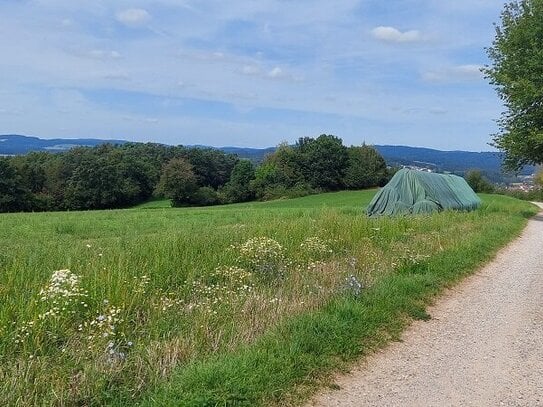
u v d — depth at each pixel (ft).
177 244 33.27
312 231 42.50
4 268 26.32
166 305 21.77
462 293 31.94
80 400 14.33
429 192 87.51
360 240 41.52
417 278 31.24
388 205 86.02
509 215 94.27
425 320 25.61
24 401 13.79
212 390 14.93
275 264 30.96
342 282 27.20
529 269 41.52
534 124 100.58
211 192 279.90
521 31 99.30
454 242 45.68
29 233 64.59
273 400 15.74
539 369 19.98
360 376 18.42
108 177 231.71
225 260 30.94
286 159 306.96
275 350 18.31
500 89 102.94
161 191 262.26
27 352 16.58
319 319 21.38
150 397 14.56
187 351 17.54
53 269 26.89
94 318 19.44
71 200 224.33
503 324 25.85
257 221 61.00
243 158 332.80
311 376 17.56
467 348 22.03
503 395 17.52
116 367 15.81
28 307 19.26
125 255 29.32
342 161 308.40
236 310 21.62
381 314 23.94
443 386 18.02
